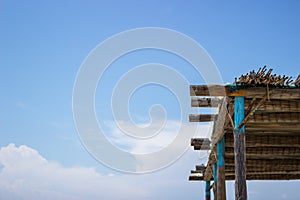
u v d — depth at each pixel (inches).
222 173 362.6
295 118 328.8
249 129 373.4
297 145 399.5
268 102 299.4
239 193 257.4
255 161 463.2
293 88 266.2
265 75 261.0
